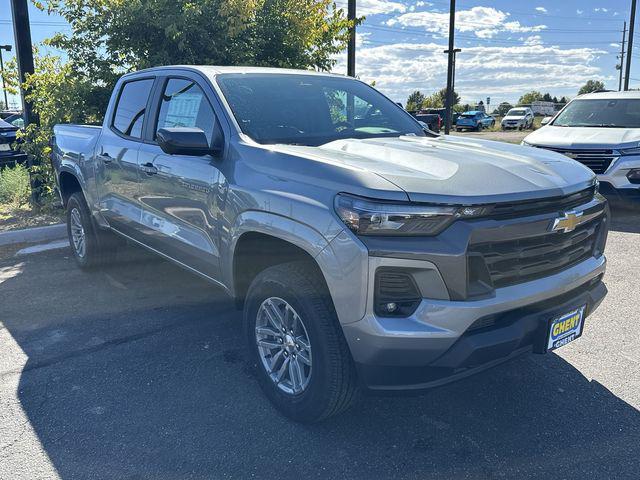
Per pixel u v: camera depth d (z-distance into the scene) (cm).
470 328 260
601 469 272
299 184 287
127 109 481
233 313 468
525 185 278
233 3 795
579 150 805
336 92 431
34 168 845
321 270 269
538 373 366
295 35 918
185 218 380
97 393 343
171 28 769
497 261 267
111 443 294
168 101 422
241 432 303
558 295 290
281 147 323
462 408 327
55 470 273
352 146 335
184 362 382
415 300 257
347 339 267
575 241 303
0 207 880
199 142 335
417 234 254
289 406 307
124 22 796
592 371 368
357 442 295
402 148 330
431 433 303
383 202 254
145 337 422
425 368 261
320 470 273
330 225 264
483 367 275
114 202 483
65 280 555
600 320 450
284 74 425
